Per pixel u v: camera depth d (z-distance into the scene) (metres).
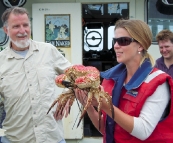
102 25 6.30
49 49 2.71
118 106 1.87
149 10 4.21
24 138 2.55
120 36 1.80
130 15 4.24
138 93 1.75
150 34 1.83
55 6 4.25
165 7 4.19
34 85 2.54
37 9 4.25
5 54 2.64
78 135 4.36
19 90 2.53
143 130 1.68
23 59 2.58
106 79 2.04
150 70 1.79
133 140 1.82
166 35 3.67
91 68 1.59
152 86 1.71
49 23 4.27
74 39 4.28
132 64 1.85
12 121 2.57
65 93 1.77
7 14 2.54
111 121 1.92
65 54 4.30
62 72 2.78
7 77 2.55
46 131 2.55
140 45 1.82
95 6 5.08
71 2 4.27
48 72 2.61
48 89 2.58
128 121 1.66
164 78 1.71
